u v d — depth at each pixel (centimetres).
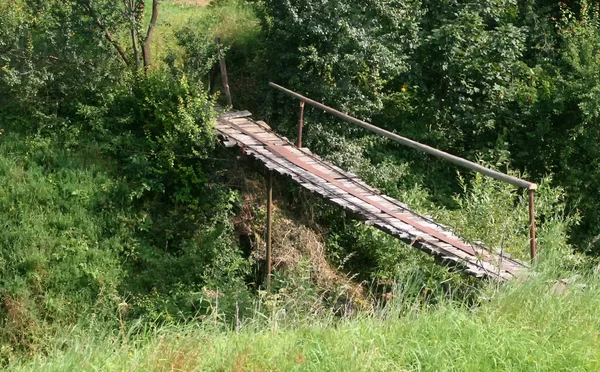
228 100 1653
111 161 1532
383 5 1678
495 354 665
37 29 1599
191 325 790
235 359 641
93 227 1408
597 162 1897
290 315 838
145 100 1574
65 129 1548
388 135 1182
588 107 1817
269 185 1387
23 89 1548
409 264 1292
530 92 1895
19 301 1249
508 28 1909
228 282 1380
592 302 780
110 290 1305
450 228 1147
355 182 1316
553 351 679
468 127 1912
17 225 1373
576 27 1980
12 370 730
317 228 1573
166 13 1978
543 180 1420
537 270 851
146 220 1455
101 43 1573
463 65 1867
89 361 688
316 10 1631
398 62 1712
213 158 1506
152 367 639
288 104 1692
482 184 1263
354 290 1388
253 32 1883
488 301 782
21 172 1446
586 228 1877
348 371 627
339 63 1650
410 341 683
